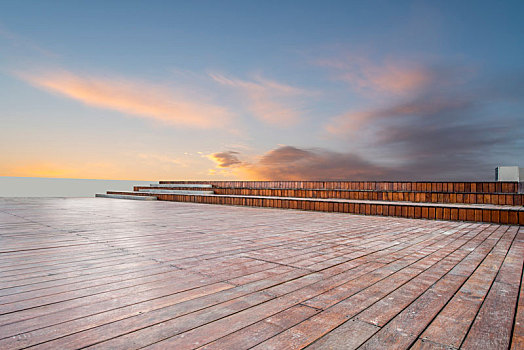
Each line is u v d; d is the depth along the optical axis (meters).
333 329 1.43
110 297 1.80
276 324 1.48
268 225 5.12
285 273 2.33
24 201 9.87
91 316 1.54
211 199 10.71
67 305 1.68
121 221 5.38
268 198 9.10
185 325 1.45
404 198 8.12
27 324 1.45
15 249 3.07
